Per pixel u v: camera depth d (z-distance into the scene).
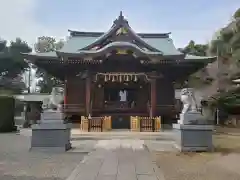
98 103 26.53
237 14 33.47
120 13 26.23
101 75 25.30
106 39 26.52
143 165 8.82
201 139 11.90
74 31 32.41
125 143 14.43
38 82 63.22
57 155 10.84
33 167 8.59
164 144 14.04
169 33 33.12
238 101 28.31
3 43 58.50
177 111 25.69
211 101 29.27
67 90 26.50
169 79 27.31
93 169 8.21
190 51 43.00
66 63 25.28
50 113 12.00
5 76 58.25
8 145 13.83
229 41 31.44
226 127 25.73
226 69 30.00
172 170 8.27
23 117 30.20
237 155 10.81
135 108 26.22
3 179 7.12
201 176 7.52
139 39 26.19
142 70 26.14
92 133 19.17
